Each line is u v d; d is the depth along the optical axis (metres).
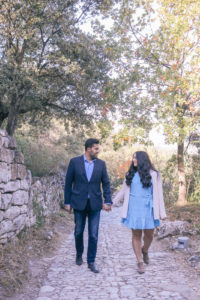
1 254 4.61
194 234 6.53
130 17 10.77
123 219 4.54
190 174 12.29
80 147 18.64
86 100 10.38
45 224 7.72
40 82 8.37
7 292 3.68
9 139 5.30
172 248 5.70
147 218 4.37
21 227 5.91
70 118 11.54
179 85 9.87
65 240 7.04
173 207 10.80
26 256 5.02
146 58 10.82
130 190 4.50
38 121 12.77
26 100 9.49
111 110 10.92
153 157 13.95
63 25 8.47
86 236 7.57
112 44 10.52
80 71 8.86
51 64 8.83
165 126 9.48
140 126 10.84
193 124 9.86
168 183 13.48
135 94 10.81
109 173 21.55
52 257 5.44
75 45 8.95
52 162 13.71
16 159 5.62
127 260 5.26
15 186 5.46
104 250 6.05
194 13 9.76
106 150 24.09
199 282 3.98
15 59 8.34
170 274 4.37
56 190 10.96
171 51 10.27
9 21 7.82
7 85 7.80
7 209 5.08
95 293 3.78
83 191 4.63
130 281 4.16
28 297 3.70
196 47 10.03
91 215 4.74
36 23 8.02
